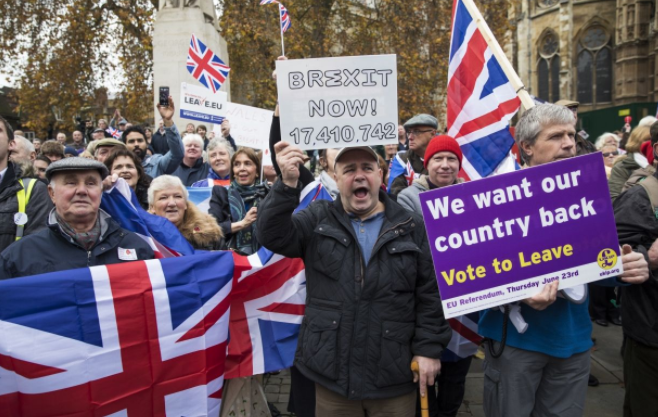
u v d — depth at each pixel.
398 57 18.83
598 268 2.15
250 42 17.36
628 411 2.73
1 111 25.42
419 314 2.30
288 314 3.02
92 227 2.44
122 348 2.31
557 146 2.24
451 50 3.74
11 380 2.13
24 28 19.20
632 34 35.22
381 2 19.75
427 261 2.31
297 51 17.39
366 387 2.18
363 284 2.23
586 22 36.97
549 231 2.14
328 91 2.32
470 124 3.63
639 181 2.64
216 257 2.61
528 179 2.14
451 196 2.12
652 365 2.53
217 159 4.96
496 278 2.12
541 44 39.19
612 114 22.95
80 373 2.22
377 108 2.34
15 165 3.26
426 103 19.33
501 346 2.31
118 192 2.79
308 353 2.26
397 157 4.97
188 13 10.35
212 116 6.27
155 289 2.40
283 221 2.24
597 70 37.12
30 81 19.08
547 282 2.13
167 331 2.41
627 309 2.59
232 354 2.92
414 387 2.28
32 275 2.22
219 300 2.56
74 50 18.91
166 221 2.97
